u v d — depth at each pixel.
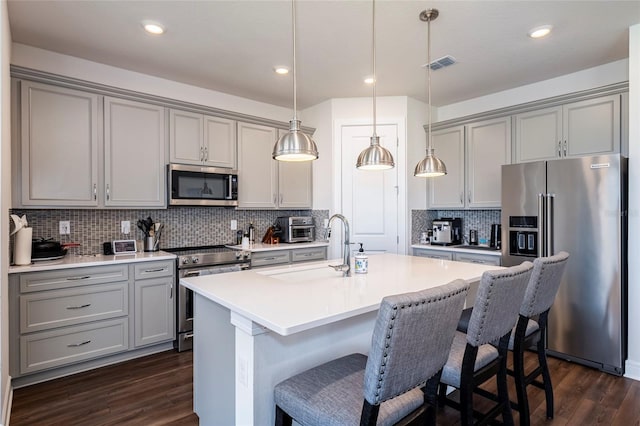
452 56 3.08
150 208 3.26
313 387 1.33
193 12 2.39
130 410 2.19
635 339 2.57
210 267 3.30
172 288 3.11
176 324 3.13
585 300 2.76
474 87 3.84
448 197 4.19
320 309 1.41
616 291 2.62
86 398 2.33
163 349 3.13
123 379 2.59
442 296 1.13
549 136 3.36
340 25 2.57
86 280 2.68
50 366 2.53
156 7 2.33
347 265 2.16
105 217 3.27
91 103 2.93
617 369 2.63
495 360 1.69
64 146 2.80
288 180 4.29
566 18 2.47
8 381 2.16
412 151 4.21
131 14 2.41
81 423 2.06
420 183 4.34
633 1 2.27
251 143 3.96
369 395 1.05
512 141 3.62
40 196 2.70
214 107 3.80
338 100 4.23
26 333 2.44
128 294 2.87
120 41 2.79
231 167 3.78
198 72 3.40
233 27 2.59
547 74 3.48
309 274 2.41
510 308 1.58
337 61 3.17
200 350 1.96
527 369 2.74
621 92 2.91
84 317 2.67
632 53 2.57
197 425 2.04
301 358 1.60
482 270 2.33
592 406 2.22
